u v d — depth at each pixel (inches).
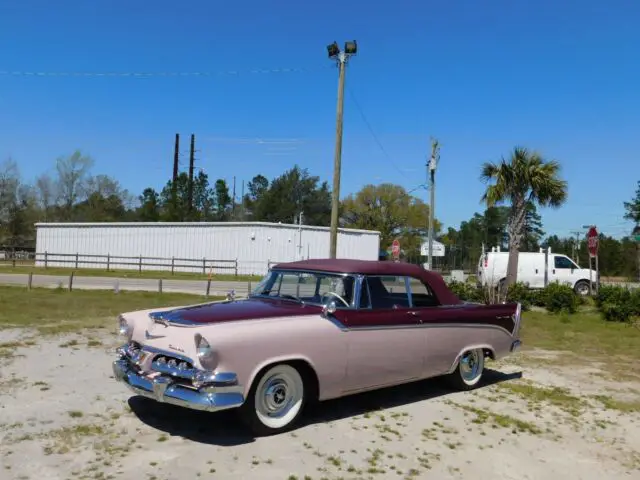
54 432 188.4
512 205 745.0
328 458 176.9
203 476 158.2
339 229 1541.6
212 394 176.7
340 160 766.5
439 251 1076.5
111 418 205.8
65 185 2630.4
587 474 179.2
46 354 311.9
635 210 1851.6
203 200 3068.4
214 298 708.7
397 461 178.7
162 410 216.7
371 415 225.6
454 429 213.9
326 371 207.3
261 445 184.9
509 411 242.8
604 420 237.1
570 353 393.7
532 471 178.7
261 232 1475.1
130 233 1550.2
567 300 637.9
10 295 649.6
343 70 759.7
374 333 223.1
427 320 245.9
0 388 238.1
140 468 161.8
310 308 216.4
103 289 793.6
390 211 2549.2
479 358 278.4
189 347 182.5
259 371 189.0
